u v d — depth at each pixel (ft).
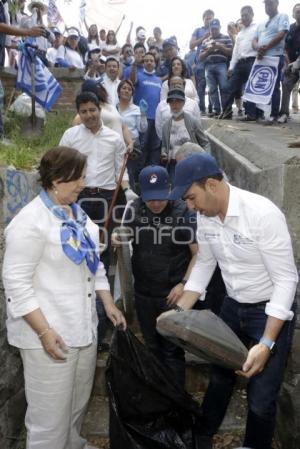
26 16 20.98
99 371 11.82
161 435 8.75
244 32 23.54
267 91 20.86
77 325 7.89
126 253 9.83
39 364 7.91
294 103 30.01
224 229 7.93
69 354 7.90
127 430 8.64
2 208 10.24
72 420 8.91
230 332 7.45
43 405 8.05
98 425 10.97
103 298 9.12
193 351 7.52
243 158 14.65
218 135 19.56
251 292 8.18
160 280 10.11
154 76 22.56
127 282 9.91
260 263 7.91
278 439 10.68
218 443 10.47
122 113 19.49
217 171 7.59
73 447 9.18
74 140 12.92
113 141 12.92
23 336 7.91
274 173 10.49
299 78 22.03
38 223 7.53
